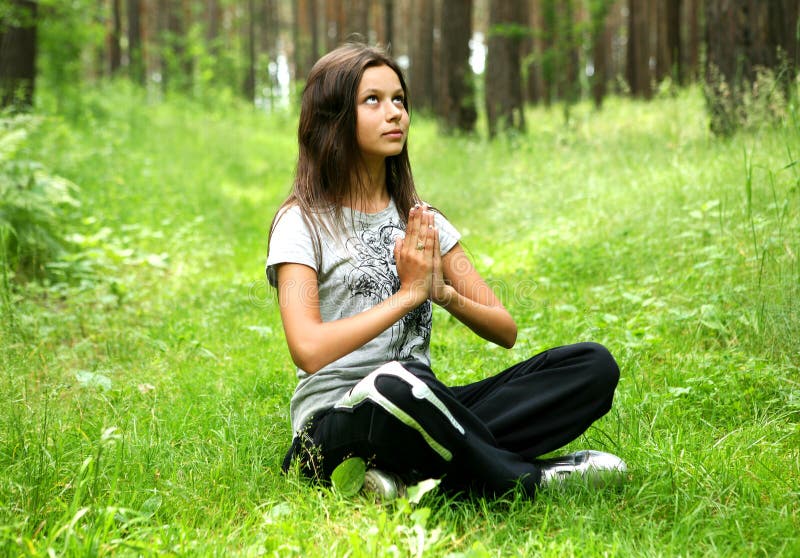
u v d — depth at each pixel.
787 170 5.46
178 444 2.80
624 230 6.05
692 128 8.05
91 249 6.38
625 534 2.07
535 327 4.31
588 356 2.33
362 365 2.28
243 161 14.62
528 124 15.19
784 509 2.16
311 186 2.32
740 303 4.14
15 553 1.81
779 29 7.37
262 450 2.67
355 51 2.30
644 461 2.49
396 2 37.09
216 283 6.07
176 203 9.20
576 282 5.38
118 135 13.59
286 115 24.23
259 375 3.70
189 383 3.59
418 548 1.84
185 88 24.33
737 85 7.25
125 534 2.07
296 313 2.18
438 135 15.31
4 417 2.83
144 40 33.78
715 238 5.11
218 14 35.50
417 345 2.36
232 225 8.88
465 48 15.23
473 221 8.22
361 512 2.11
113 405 3.23
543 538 1.99
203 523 2.16
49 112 12.67
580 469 2.31
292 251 2.24
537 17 24.69
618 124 9.80
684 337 3.98
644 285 4.92
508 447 2.34
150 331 4.59
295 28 35.31
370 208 2.37
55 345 4.33
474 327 2.36
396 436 2.11
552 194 7.83
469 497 2.26
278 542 1.97
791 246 4.34
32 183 6.02
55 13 13.66
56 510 2.11
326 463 2.28
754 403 3.08
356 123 2.28
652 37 24.80
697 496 2.25
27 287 5.12
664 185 6.52
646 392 3.23
